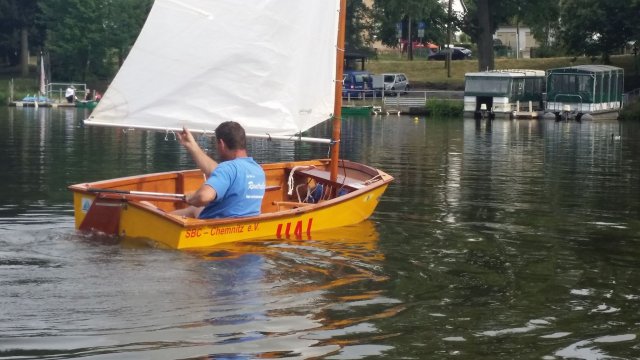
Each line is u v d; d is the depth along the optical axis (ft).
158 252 30.50
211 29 39.88
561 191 52.26
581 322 23.53
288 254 31.04
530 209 44.09
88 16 226.99
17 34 244.01
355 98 198.59
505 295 26.20
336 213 37.01
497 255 32.07
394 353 20.85
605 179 59.67
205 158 34.86
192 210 33.83
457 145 94.17
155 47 39.47
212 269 28.35
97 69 235.61
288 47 40.34
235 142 33.19
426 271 29.12
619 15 188.34
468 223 39.14
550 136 111.45
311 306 24.47
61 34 227.61
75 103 193.47
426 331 22.52
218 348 20.89
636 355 20.98
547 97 162.09
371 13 252.83
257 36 40.09
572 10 194.70
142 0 236.22
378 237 35.06
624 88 192.85
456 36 326.44
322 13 40.83
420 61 246.88
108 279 26.78
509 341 21.86
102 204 32.76
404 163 71.26
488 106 167.32
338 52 41.16
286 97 40.68
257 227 33.22
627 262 31.19
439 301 25.34
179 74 39.83
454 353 20.92
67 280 26.58
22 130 108.58
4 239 32.32
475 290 26.71
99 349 20.67
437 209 43.39
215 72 40.06
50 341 21.16
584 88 158.40
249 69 40.19
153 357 20.21
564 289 27.07
